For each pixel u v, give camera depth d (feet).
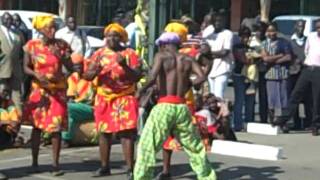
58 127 54.44
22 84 73.31
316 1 170.91
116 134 58.18
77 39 83.10
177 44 48.49
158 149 47.60
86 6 203.21
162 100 47.60
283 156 64.59
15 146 67.26
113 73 52.85
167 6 66.85
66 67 55.06
